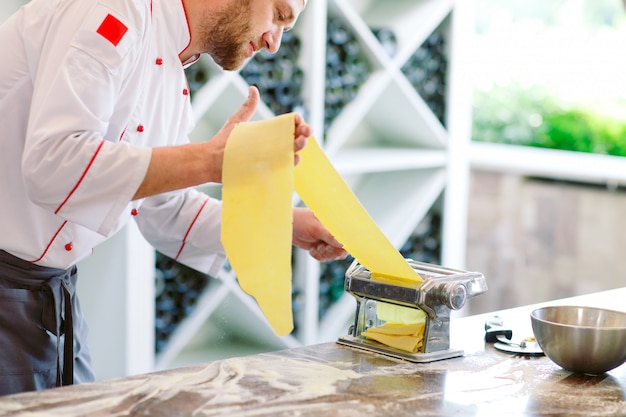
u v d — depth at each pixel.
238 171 1.44
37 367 1.87
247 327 3.39
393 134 3.97
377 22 3.72
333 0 3.26
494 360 1.51
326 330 3.55
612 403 1.30
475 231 5.62
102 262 2.78
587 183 5.25
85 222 1.57
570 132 5.39
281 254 1.40
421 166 3.76
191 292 3.06
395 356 1.51
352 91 3.46
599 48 5.21
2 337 1.81
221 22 1.83
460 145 3.93
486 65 5.56
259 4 1.82
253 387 1.32
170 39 1.82
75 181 1.54
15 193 1.81
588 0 5.19
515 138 5.56
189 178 1.54
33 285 1.86
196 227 2.07
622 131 5.20
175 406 1.23
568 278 5.36
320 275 3.61
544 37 5.38
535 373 1.44
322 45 3.23
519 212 5.49
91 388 1.30
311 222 1.84
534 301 5.41
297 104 3.20
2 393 1.81
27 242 1.82
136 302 2.78
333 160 3.42
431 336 1.51
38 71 1.65
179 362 3.17
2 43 1.76
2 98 1.76
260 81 3.10
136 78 1.74
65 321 1.92
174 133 1.94
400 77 3.55
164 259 3.03
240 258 1.42
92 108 1.58
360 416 1.21
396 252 1.47
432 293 1.50
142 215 2.09
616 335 1.40
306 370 1.42
